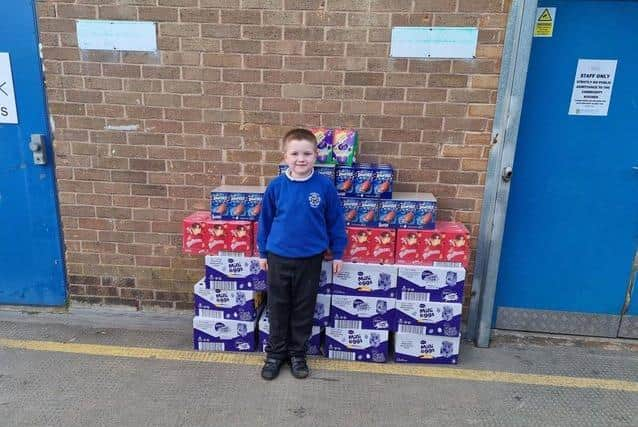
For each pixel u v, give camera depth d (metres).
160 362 3.10
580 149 3.20
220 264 3.08
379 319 3.08
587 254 3.37
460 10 2.95
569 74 3.09
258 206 3.05
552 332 3.51
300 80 3.14
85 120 3.32
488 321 3.32
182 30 3.12
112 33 3.15
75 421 2.56
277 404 2.72
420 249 2.98
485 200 3.19
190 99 3.23
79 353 3.19
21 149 3.40
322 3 3.01
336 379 2.95
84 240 3.55
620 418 2.66
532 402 2.78
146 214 3.46
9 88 3.29
